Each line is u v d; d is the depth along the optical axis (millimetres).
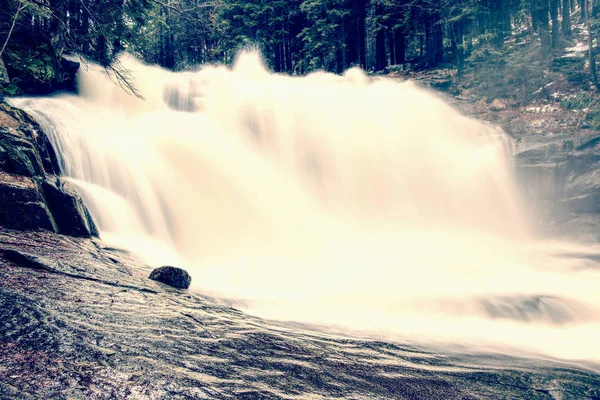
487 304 9578
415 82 30812
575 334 8391
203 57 47094
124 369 3320
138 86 24938
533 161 21781
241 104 23953
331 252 16562
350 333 6926
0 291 4539
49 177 9844
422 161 24016
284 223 18844
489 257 16578
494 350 6898
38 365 3109
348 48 43938
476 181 22953
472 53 34469
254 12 44812
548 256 16672
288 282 11016
